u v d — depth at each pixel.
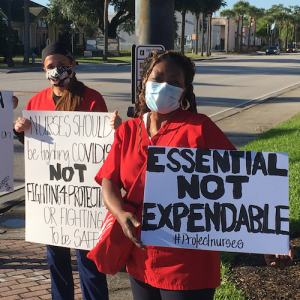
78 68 31.52
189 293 1.94
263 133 9.06
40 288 3.42
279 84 20.58
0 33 33.28
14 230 4.73
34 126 2.88
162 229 1.91
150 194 1.92
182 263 1.93
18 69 28.77
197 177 1.91
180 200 1.91
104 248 2.03
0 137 3.34
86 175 2.82
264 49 104.12
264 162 1.87
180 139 1.98
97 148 2.80
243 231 1.88
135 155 2.03
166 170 1.92
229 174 1.89
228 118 11.55
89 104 2.94
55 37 55.56
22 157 7.70
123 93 15.92
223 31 93.25
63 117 2.83
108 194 2.01
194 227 1.90
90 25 50.44
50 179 2.88
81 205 2.85
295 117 11.13
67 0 46.09
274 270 3.47
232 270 3.50
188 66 2.06
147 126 2.07
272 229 1.86
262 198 1.87
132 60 5.23
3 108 3.33
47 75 2.93
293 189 5.01
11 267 3.77
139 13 5.50
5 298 3.25
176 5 49.31
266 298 3.08
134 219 1.83
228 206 1.89
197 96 15.90
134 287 2.09
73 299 2.98
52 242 2.90
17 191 6.07
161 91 1.96
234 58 56.44
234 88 18.69
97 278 2.77
